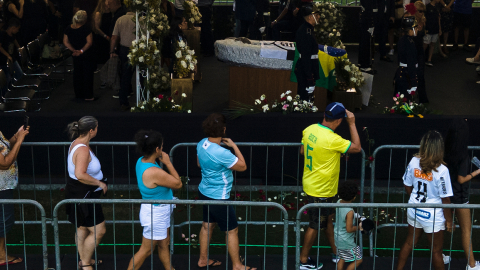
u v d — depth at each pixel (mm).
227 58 13070
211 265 7973
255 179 11312
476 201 10828
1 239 7734
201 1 18859
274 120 11023
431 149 6895
